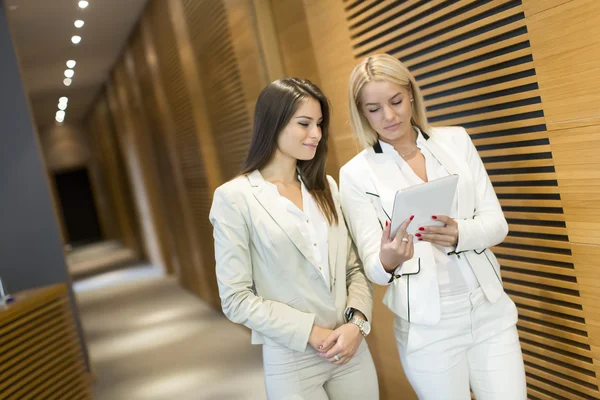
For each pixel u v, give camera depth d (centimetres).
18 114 512
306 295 189
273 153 192
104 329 715
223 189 190
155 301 804
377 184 192
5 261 511
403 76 183
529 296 234
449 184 168
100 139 976
